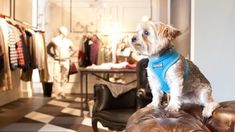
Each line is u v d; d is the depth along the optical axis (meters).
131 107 3.14
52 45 7.01
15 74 6.35
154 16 7.86
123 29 7.90
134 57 5.81
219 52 2.81
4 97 5.73
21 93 6.87
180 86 1.46
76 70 7.34
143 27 1.57
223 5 2.79
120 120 2.77
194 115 1.50
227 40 2.79
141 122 1.13
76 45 7.91
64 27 7.21
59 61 7.02
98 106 3.05
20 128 3.74
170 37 1.51
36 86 7.90
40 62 6.08
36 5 7.86
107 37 7.74
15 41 4.75
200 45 2.82
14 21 5.72
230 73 2.80
